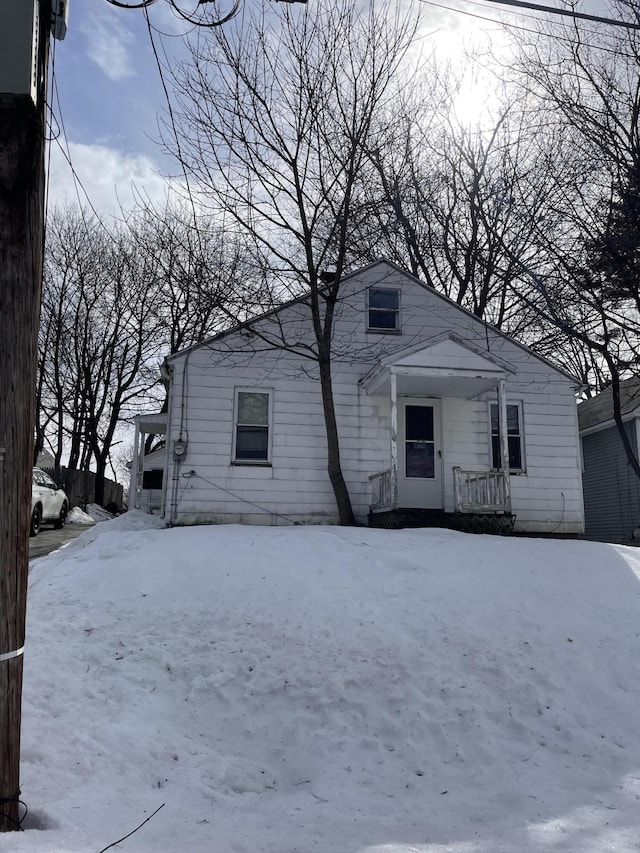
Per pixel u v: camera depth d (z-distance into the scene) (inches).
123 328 1219.9
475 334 589.3
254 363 549.3
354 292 575.8
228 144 537.6
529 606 317.7
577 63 560.4
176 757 209.3
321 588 331.0
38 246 170.1
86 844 145.1
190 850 146.7
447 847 153.1
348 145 562.3
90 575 355.9
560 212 851.4
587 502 884.6
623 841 156.6
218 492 526.9
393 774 204.8
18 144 166.1
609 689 257.9
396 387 516.7
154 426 752.3
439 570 354.9
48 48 174.9
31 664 255.0
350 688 248.8
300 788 198.4
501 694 249.4
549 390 595.2
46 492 713.0
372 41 546.6
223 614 305.9
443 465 562.9
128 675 254.1
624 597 333.4
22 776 183.9
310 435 548.1
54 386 1201.4
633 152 530.0
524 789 192.9
